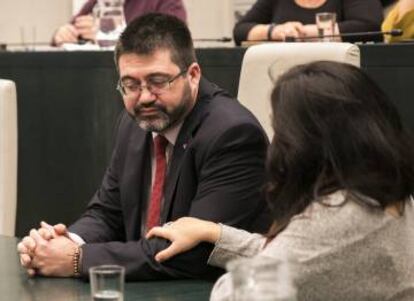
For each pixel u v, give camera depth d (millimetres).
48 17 7863
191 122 2980
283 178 2156
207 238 2615
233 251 2592
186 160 2953
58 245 2717
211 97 3049
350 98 2119
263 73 3652
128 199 3107
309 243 2096
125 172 3143
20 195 5316
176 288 2580
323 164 2119
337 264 2096
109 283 2180
